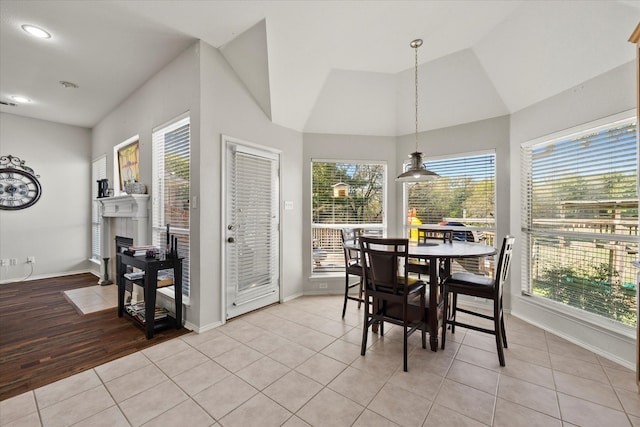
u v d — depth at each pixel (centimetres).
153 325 254
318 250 394
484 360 217
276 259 348
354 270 298
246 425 151
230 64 290
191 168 268
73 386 183
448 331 273
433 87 338
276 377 194
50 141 489
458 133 353
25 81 344
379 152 399
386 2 227
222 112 281
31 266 471
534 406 165
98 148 500
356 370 203
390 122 387
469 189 350
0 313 316
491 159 335
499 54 279
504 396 174
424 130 378
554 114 265
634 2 185
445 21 252
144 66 312
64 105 418
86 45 273
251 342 245
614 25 202
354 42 281
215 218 276
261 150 324
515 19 245
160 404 166
